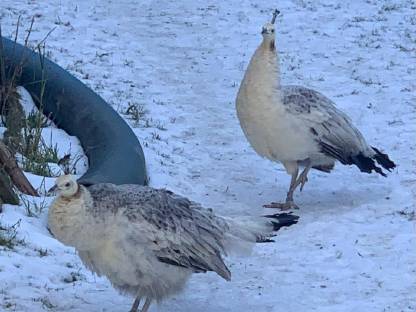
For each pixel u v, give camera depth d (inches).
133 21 874.8
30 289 389.1
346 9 927.0
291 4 942.4
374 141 624.7
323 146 519.5
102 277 415.2
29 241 437.4
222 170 581.0
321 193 546.0
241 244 375.9
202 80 745.0
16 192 489.7
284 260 446.3
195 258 363.9
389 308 391.9
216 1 948.0
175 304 396.2
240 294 408.8
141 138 614.5
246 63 787.4
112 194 356.8
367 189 550.3
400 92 722.2
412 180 559.8
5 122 602.9
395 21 892.6
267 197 541.0
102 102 596.7
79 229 346.0
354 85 737.0
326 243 465.7
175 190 540.1
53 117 607.2
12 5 879.1
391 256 448.1
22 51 631.2
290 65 780.0
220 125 657.0
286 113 504.7
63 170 542.6
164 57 791.1
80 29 834.8
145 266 356.2
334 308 391.9
